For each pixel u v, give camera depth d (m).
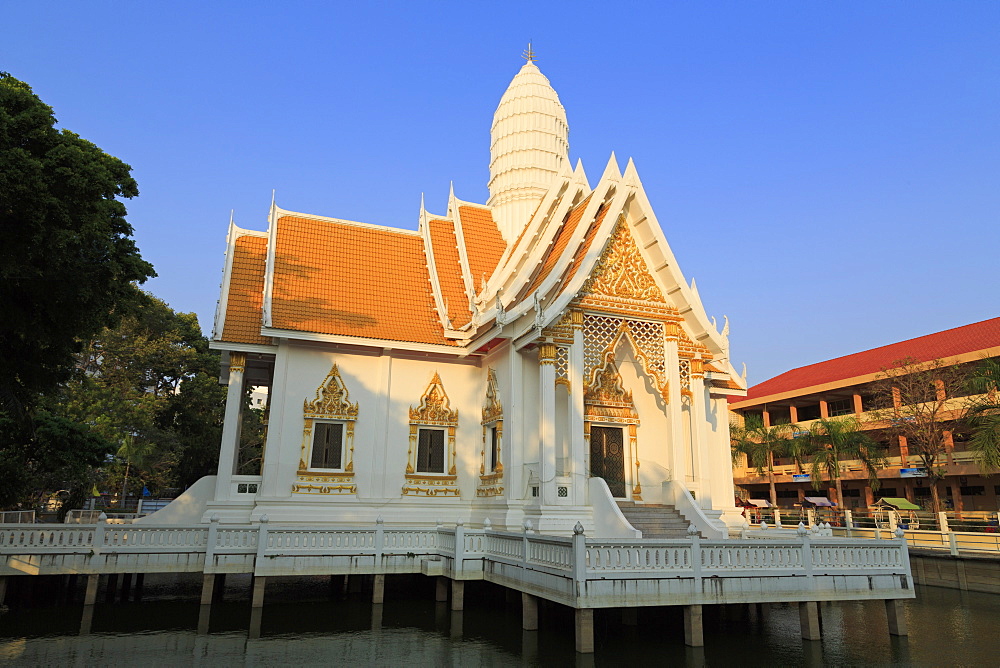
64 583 20.61
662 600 13.50
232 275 24.30
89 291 16.20
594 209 21.91
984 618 18.27
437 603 18.66
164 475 50.19
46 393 20.09
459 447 23.58
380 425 22.80
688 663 12.97
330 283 24.86
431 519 22.34
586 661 12.86
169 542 17.80
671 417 21.56
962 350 44.12
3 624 16.09
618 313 21.61
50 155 14.73
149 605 18.58
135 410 43.00
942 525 27.48
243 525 18.12
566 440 22.02
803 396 53.12
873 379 46.38
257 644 14.56
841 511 43.44
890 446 47.84
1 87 14.63
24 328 16.70
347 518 21.47
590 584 13.04
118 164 18.25
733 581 14.18
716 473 24.86
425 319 24.86
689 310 22.23
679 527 19.86
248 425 52.38
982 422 34.47
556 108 35.00
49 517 31.73
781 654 13.77
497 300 21.06
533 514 19.44
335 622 16.83
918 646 14.65
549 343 20.47
